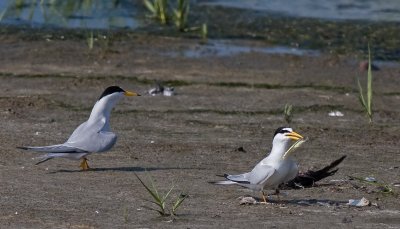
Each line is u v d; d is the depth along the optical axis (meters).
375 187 12.38
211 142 14.80
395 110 17.52
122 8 25.30
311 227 10.23
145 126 15.65
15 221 10.20
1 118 15.70
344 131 15.84
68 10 24.92
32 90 17.81
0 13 24.16
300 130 15.78
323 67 20.58
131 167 13.05
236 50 21.67
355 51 21.98
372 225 10.41
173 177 12.55
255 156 14.08
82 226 10.03
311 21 24.41
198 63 20.45
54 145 13.23
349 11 25.61
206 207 11.03
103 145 12.77
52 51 20.84
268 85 18.91
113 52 20.92
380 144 15.12
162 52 21.22
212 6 25.88
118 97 13.19
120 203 11.10
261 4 26.31
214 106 17.20
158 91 18.03
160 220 10.37
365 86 19.20
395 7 26.20
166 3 24.12
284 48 22.06
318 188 12.29
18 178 12.17
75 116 16.17
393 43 22.70
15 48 21.02
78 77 18.91
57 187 11.77
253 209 10.99
